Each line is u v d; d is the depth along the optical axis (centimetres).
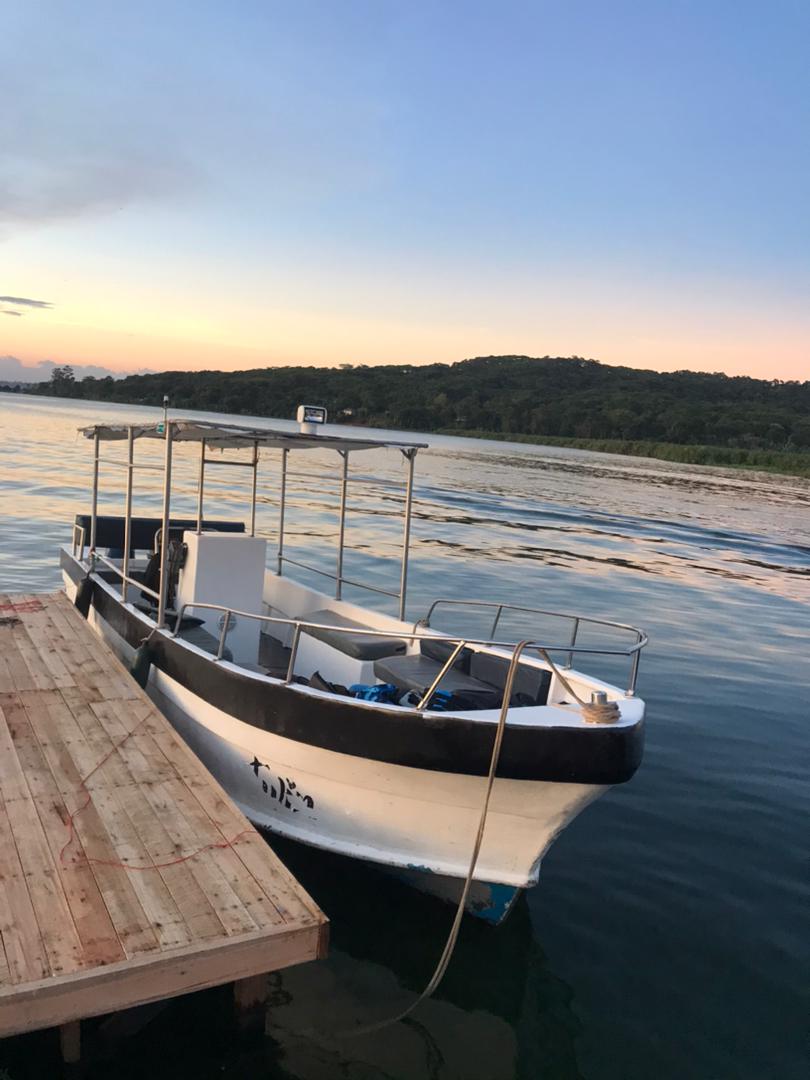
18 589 1278
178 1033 420
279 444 812
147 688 721
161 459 3966
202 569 743
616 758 480
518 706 580
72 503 2225
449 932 527
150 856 445
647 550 2262
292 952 396
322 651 740
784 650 1260
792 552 2475
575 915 551
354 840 553
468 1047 429
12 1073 388
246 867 441
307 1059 414
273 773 579
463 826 518
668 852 633
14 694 666
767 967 506
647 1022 456
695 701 980
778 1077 421
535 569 1808
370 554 1844
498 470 5200
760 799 727
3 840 451
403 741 504
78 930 380
